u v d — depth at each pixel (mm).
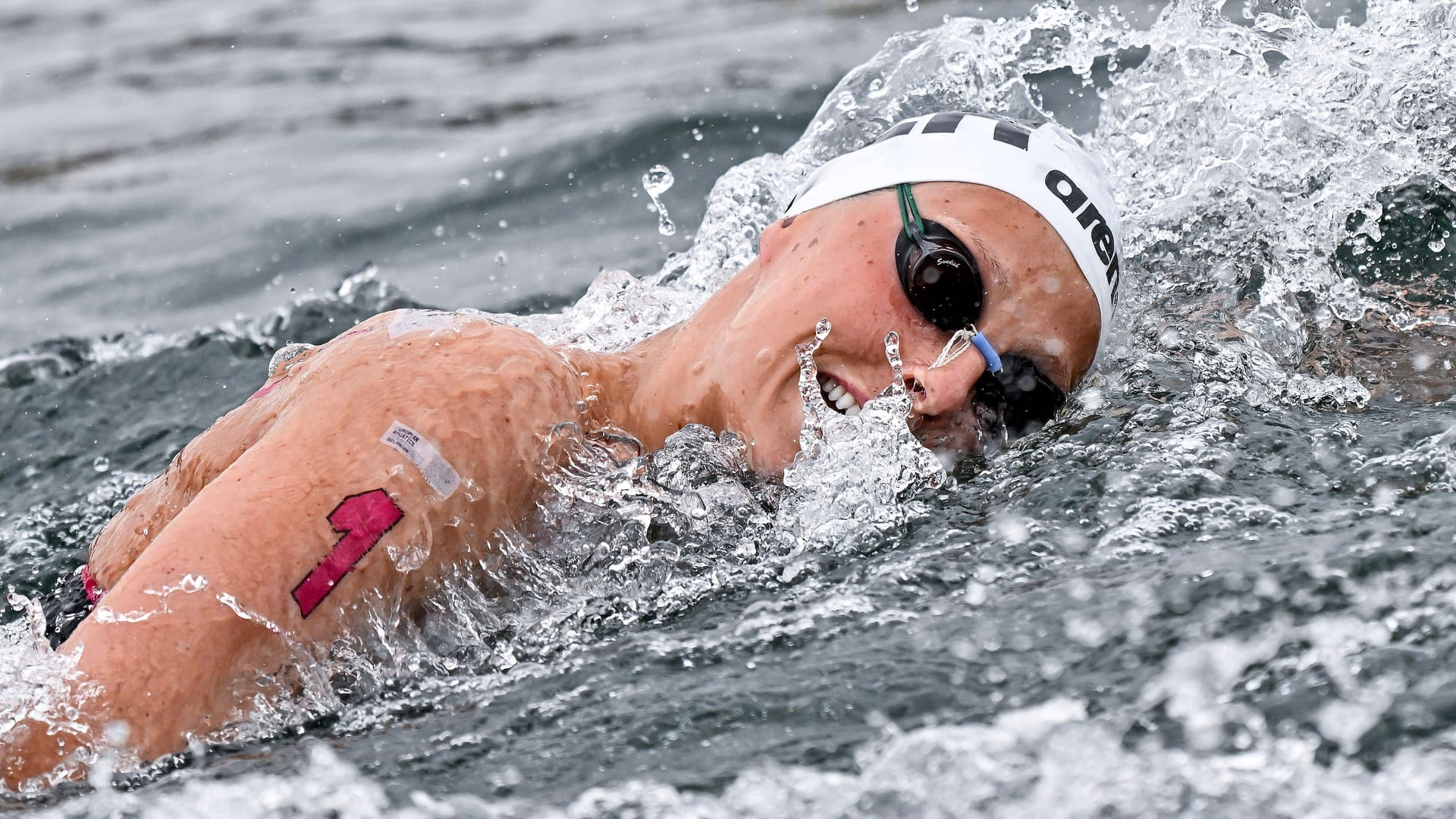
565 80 26969
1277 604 6328
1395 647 5918
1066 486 8062
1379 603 6215
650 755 6129
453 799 5953
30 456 13227
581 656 7297
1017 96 13734
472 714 6836
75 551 10617
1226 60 12828
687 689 6664
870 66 13961
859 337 8383
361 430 7730
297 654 7277
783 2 31812
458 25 35688
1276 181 12078
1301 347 10484
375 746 6625
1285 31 12922
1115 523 7605
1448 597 6172
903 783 5660
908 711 6117
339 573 7387
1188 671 6008
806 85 22578
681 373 8781
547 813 5766
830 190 8945
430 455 7684
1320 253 11477
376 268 17875
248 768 6582
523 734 6512
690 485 8414
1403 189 12086
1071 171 9125
